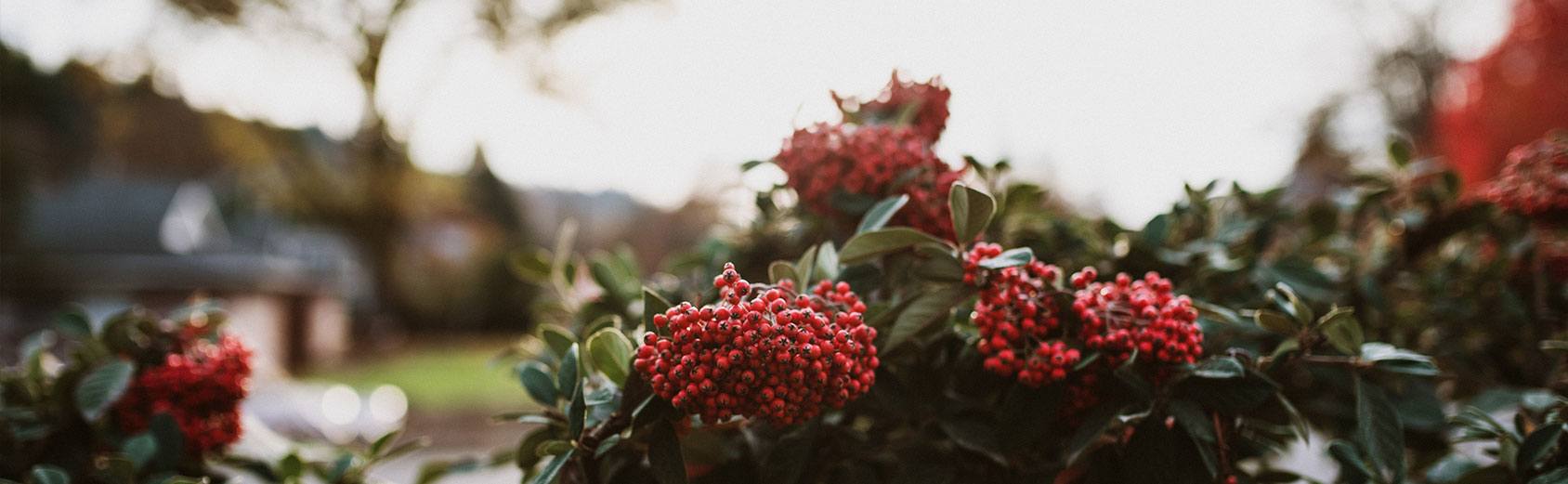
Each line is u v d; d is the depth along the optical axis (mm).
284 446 801
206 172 12594
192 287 6984
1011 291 570
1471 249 864
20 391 743
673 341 514
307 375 6395
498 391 4977
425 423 4094
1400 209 826
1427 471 730
